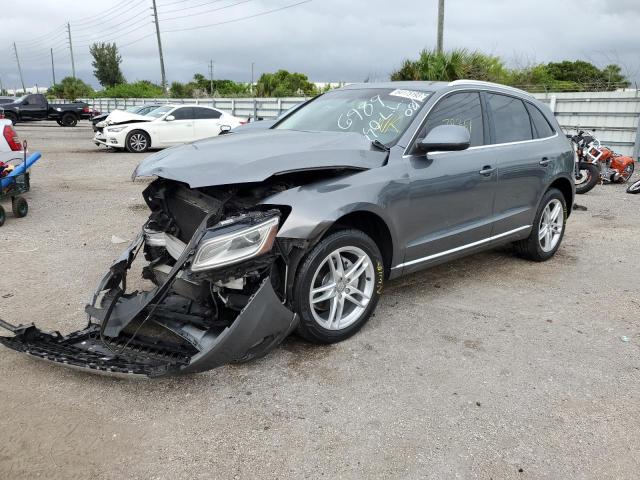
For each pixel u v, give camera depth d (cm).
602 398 314
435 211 413
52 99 6216
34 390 308
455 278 513
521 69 1891
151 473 246
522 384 327
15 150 830
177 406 296
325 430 279
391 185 372
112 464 251
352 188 349
